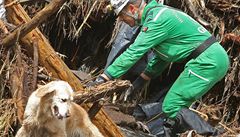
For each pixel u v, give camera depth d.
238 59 7.44
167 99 5.77
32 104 4.21
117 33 7.02
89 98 4.90
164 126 5.80
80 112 4.41
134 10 5.52
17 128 5.32
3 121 5.30
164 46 5.64
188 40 5.63
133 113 6.31
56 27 7.68
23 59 5.64
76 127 4.41
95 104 5.04
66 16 7.52
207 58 5.65
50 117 4.17
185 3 7.24
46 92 4.10
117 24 7.06
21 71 5.45
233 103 7.52
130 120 5.93
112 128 5.28
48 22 7.57
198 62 5.64
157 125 6.07
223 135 5.83
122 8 5.53
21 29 5.45
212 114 7.26
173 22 5.50
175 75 7.51
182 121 5.64
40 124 4.23
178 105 5.73
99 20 7.62
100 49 7.86
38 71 5.51
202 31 5.71
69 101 4.11
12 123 5.35
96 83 5.38
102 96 4.95
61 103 4.05
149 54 6.57
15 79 5.43
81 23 7.66
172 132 5.72
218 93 7.57
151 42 5.43
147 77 6.14
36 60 5.44
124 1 5.50
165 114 5.80
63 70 5.50
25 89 5.33
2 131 5.26
